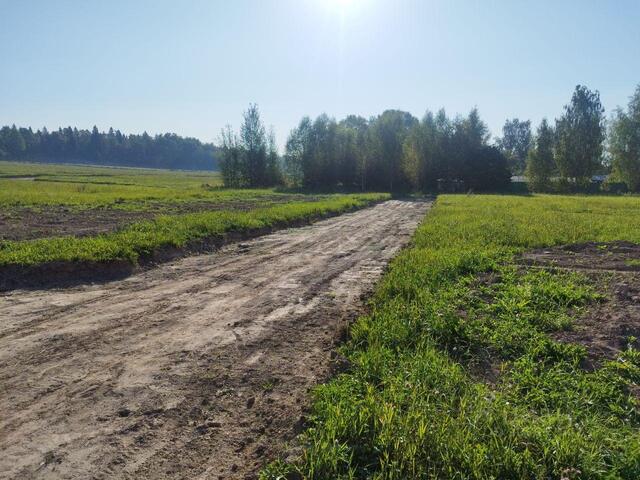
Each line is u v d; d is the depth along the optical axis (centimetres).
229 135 6756
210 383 534
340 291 962
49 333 673
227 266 1192
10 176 7256
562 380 520
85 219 2014
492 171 6906
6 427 434
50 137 19650
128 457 397
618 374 537
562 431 418
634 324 671
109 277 1024
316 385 524
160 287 960
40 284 937
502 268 1065
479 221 2177
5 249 1077
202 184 6769
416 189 6888
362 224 2327
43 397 491
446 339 651
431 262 1131
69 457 394
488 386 527
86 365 570
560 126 7188
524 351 611
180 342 654
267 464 389
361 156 6769
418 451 392
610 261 1212
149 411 470
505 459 375
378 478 362
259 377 552
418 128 6850
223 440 427
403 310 746
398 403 466
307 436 420
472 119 6969
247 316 780
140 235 1293
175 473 380
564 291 824
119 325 717
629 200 4316
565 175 7138
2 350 608
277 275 1100
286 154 6931
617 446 402
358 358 582
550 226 1961
